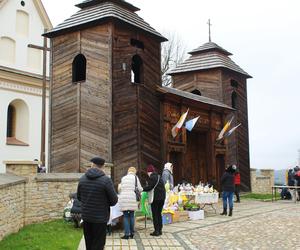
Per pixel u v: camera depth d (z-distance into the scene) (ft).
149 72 60.59
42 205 41.34
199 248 32.27
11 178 36.24
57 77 59.16
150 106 59.93
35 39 90.38
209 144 73.00
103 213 26.12
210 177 72.02
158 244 33.73
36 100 87.35
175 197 47.55
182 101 65.10
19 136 85.35
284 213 54.90
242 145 87.71
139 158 56.65
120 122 54.75
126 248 32.22
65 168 56.70
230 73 86.43
